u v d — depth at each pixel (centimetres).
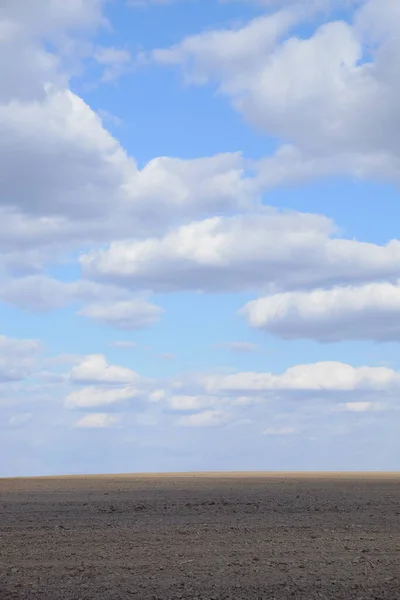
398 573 1542
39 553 1811
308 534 2159
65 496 4194
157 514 2867
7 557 1758
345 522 2506
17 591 1390
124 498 3947
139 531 2252
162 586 1423
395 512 2908
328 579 1481
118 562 1675
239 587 1411
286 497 3962
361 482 6562
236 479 7756
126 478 8412
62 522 2561
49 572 1566
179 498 3906
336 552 1806
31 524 2495
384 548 1869
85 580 1483
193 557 1736
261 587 1411
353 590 1389
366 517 2689
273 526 2378
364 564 1641
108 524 2473
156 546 1917
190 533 2191
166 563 1656
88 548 1891
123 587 1416
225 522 2527
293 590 1387
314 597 1336
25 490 4962
